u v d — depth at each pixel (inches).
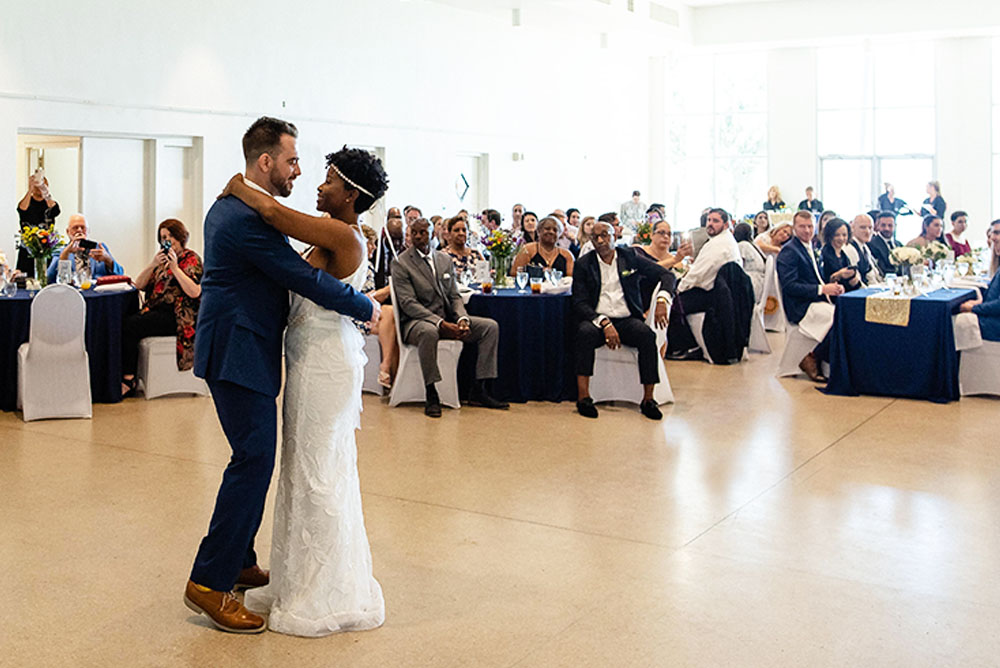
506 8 517.0
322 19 445.7
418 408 253.6
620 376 255.1
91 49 358.3
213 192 405.1
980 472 190.9
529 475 188.9
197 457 200.4
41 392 234.4
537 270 267.6
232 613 118.3
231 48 406.9
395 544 149.8
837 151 709.9
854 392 268.5
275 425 118.5
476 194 568.7
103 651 113.1
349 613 118.6
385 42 480.7
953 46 669.3
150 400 259.9
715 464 197.3
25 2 337.4
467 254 293.3
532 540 151.9
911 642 115.7
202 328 115.4
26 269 306.7
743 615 123.5
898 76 689.6
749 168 736.3
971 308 263.7
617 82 697.0
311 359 117.6
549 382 261.4
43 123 346.3
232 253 113.4
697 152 748.6
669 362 327.6
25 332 242.2
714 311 322.3
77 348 235.3
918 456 203.3
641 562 142.4
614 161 698.2
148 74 377.1
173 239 264.7
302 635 117.1
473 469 193.2
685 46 680.4
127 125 371.9
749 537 153.3
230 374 113.3
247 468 116.3
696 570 139.3
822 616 123.3
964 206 679.1
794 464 197.2
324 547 118.3
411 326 248.4
